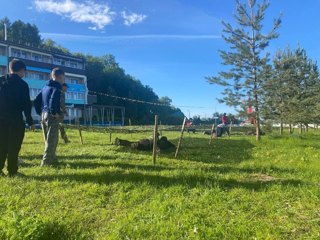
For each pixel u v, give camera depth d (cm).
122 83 9650
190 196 489
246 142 1529
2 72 5481
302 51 2262
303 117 1778
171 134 2227
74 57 6938
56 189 515
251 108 1725
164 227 369
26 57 5941
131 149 1095
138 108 9488
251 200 475
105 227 377
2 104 597
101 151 1021
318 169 745
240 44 1661
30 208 435
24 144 1262
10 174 607
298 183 576
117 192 504
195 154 1028
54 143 727
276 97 1725
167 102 10906
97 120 7031
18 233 295
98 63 9850
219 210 434
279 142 1545
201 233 355
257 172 696
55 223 333
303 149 1223
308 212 425
